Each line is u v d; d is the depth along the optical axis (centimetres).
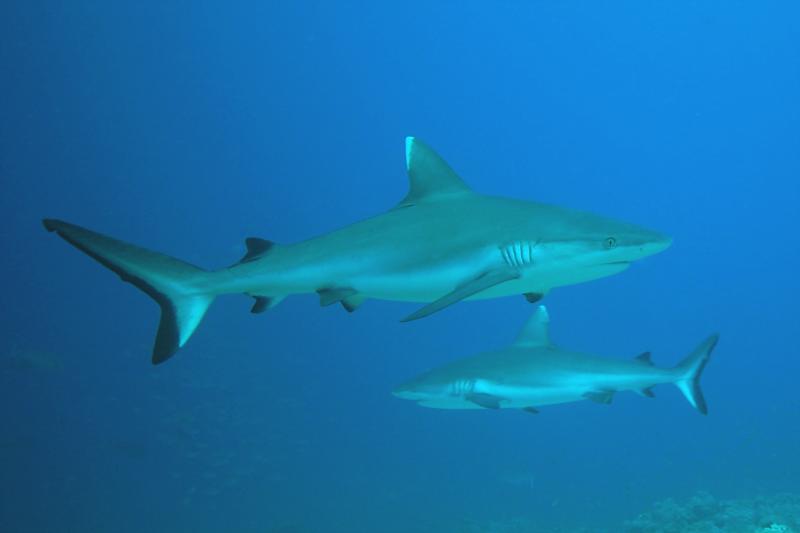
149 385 3406
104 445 2916
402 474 3025
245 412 3412
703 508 1345
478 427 4081
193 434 2812
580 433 4088
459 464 3288
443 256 417
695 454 3412
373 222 449
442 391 825
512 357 826
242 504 2398
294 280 436
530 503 2514
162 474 2669
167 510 2267
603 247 390
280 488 2638
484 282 390
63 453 2873
